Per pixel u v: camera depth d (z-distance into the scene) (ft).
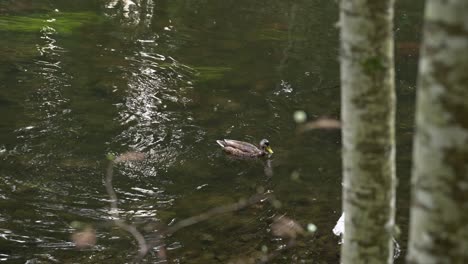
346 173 13.71
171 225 30.25
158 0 69.15
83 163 35.37
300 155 37.99
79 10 63.36
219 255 27.94
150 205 32.01
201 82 47.98
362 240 13.85
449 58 7.23
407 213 31.96
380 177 13.35
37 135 37.93
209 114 42.83
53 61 49.39
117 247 28.12
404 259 27.73
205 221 30.55
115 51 52.90
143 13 64.23
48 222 29.68
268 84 48.34
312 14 67.05
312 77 50.14
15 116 39.99
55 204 31.27
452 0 7.07
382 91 12.84
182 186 34.12
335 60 54.08
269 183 34.78
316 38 59.57
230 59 53.16
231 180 35.01
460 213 7.57
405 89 48.65
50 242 28.19
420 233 7.99
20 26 56.49
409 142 40.06
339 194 33.68
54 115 40.57
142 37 56.95
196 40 57.26
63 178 33.73
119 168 35.22
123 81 46.91
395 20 65.67
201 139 39.32
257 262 27.43
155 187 33.76
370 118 12.94
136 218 30.68
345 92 13.15
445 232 7.72
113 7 65.46
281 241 29.09
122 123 40.37
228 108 43.91
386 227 13.79
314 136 40.42
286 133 40.86
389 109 13.03
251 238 29.32
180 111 42.86
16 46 51.70
